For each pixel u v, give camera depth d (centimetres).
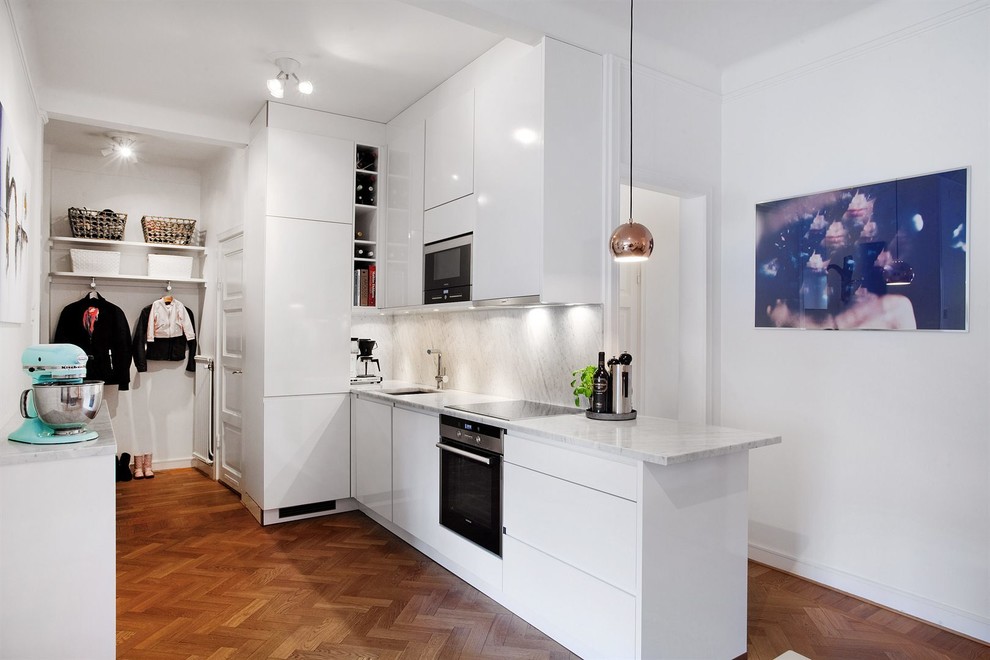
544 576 249
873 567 290
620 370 273
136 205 543
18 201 242
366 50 329
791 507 325
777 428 331
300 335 408
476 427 293
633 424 263
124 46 321
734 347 353
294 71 348
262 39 315
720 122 361
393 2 280
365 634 254
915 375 277
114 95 387
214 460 514
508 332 371
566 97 290
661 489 209
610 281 304
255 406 413
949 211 265
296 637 251
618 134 308
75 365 188
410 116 409
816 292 312
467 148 341
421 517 340
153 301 549
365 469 406
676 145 337
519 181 299
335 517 417
